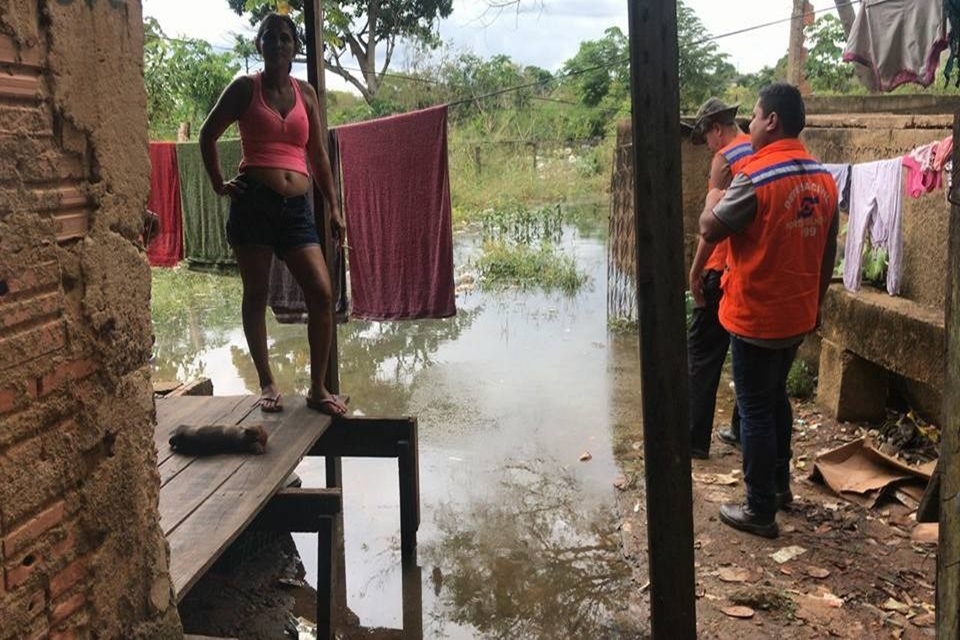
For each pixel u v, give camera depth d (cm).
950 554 236
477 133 2109
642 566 409
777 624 337
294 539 464
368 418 432
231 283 1052
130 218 203
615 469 518
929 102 1002
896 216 505
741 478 478
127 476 207
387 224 511
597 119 2466
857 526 416
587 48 2666
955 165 232
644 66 235
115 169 195
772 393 399
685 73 2056
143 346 211
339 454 436
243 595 405
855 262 546
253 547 439
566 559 425
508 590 401
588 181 2012
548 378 698
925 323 465
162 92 1016
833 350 562
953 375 234
